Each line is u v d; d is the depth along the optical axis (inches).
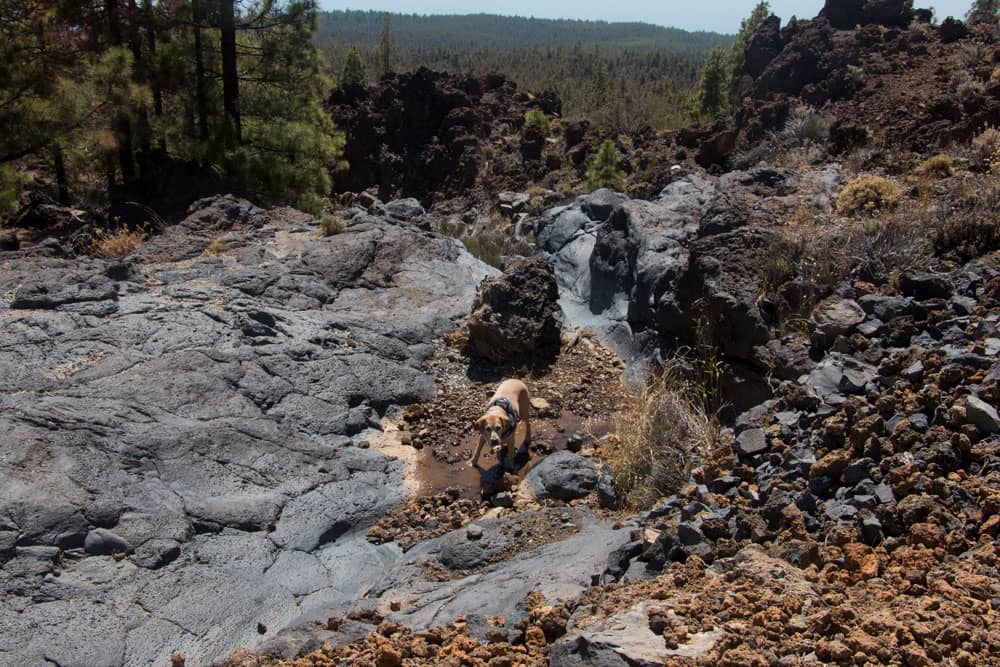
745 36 1651.1
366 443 327.6
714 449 259.0
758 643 134.3
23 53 639.1
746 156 759.1
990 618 131.9
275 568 240.5
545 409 351.9
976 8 974.4
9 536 221.8
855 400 227.0
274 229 525.7
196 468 273.0
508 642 163.3
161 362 328.8
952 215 330.3
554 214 576.1
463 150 1376.7
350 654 166.1
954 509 171.2
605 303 450.6
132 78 675.4
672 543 183.9
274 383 338.3
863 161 527.5
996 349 226.2
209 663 197.0
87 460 257.4
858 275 315.0
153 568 228.1
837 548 170.1
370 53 5861.2
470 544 236.4
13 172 660.1
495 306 405.1
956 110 613.0
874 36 929.5
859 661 125.5
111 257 481.7
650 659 133.1
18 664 185.5
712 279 333.1
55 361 325.1
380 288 458.6
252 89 790.5
